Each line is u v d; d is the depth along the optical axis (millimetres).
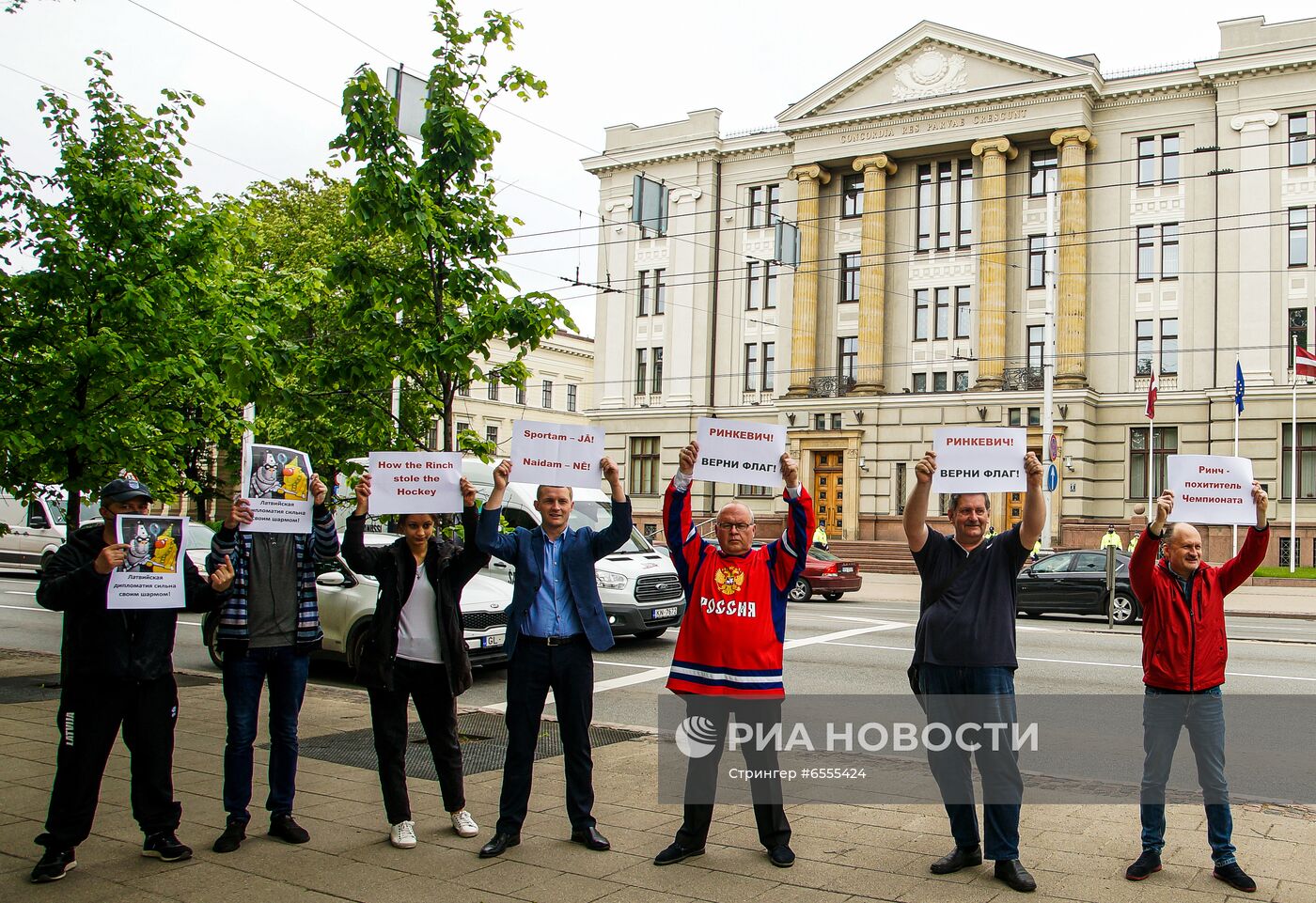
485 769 7957
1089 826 6426
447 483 6156
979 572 5613
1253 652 15281
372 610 12320
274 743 6156
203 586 5953
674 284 45625
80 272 9852
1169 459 5719
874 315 40594
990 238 38594
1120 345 37250
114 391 9891
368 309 8359
